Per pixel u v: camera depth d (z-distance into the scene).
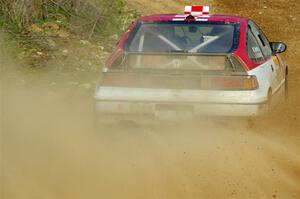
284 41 39.66
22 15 30.55
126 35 18.47
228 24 18.72
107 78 17.44
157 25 18.89
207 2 48.06
